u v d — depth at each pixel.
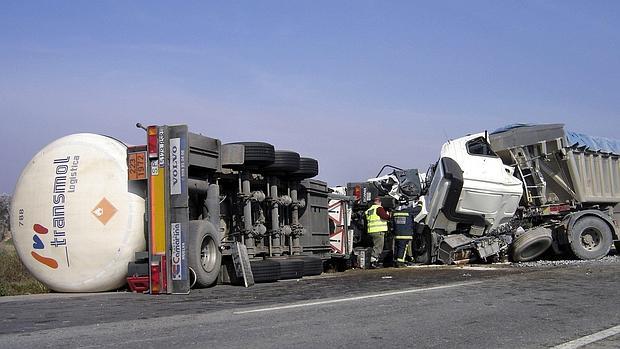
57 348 5.52
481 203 16.19
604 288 10.12
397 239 16.73
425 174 17.91
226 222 12.74
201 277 10.73
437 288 10.30
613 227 16.48
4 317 7.62
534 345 5.86
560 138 16.58
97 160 10.94
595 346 5.84
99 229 10.72
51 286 11.14
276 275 12.29
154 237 10.51
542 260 17.11
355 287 10.86
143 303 8.95
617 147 17.88
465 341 5.98
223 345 5.63
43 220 10.91
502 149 17.05
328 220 16.34
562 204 16.80
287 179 14.12
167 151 10.58
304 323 6.82
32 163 11.26
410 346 5.73
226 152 12.07
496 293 9.56
